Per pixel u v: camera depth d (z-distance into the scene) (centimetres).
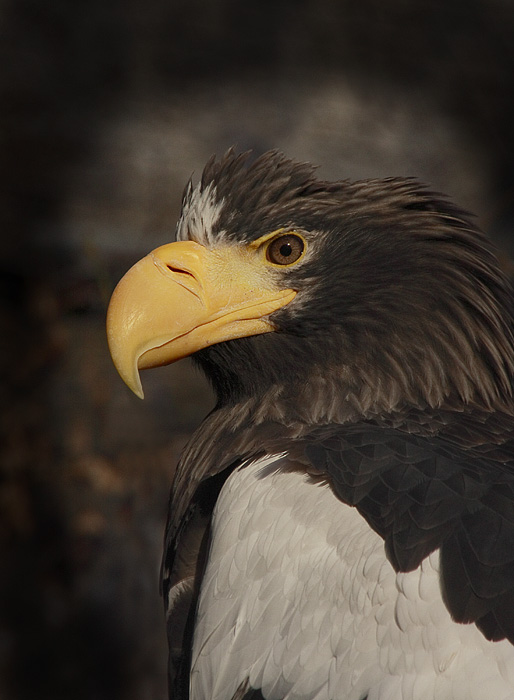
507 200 1175
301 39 1142
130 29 1125
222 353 566
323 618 428
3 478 1180
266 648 441
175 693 554
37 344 1209
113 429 1166
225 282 550
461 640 394
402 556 420
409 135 1159
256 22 1138
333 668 417
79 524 1148
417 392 543
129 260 1149
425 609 405
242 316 549
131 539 1131
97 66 1127
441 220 554
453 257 548
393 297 546
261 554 456
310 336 550
